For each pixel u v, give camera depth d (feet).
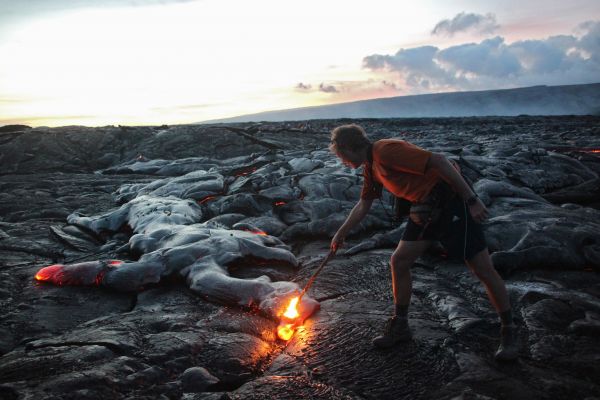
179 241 17.29
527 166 29.91
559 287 14.07
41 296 14.38
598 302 12.74
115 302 14.14
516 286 14.16
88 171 52.65
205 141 57.11
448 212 9.67
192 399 8.86
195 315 12.97
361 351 10.68
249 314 13.00
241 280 14.11
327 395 9.02
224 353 10.63
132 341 10.98
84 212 27.14
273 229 21.17
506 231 17.70
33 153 55.67
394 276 10.52
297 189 24.11
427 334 11.28
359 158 10.25
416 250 10.19
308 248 19.56
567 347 10.55
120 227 21.89
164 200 23.65
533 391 8.88
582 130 67.46
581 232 16.69
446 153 32.12
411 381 9.40
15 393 8.70
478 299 13.38
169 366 10.06
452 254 9.95
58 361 9.95
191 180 27.89
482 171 28.02
